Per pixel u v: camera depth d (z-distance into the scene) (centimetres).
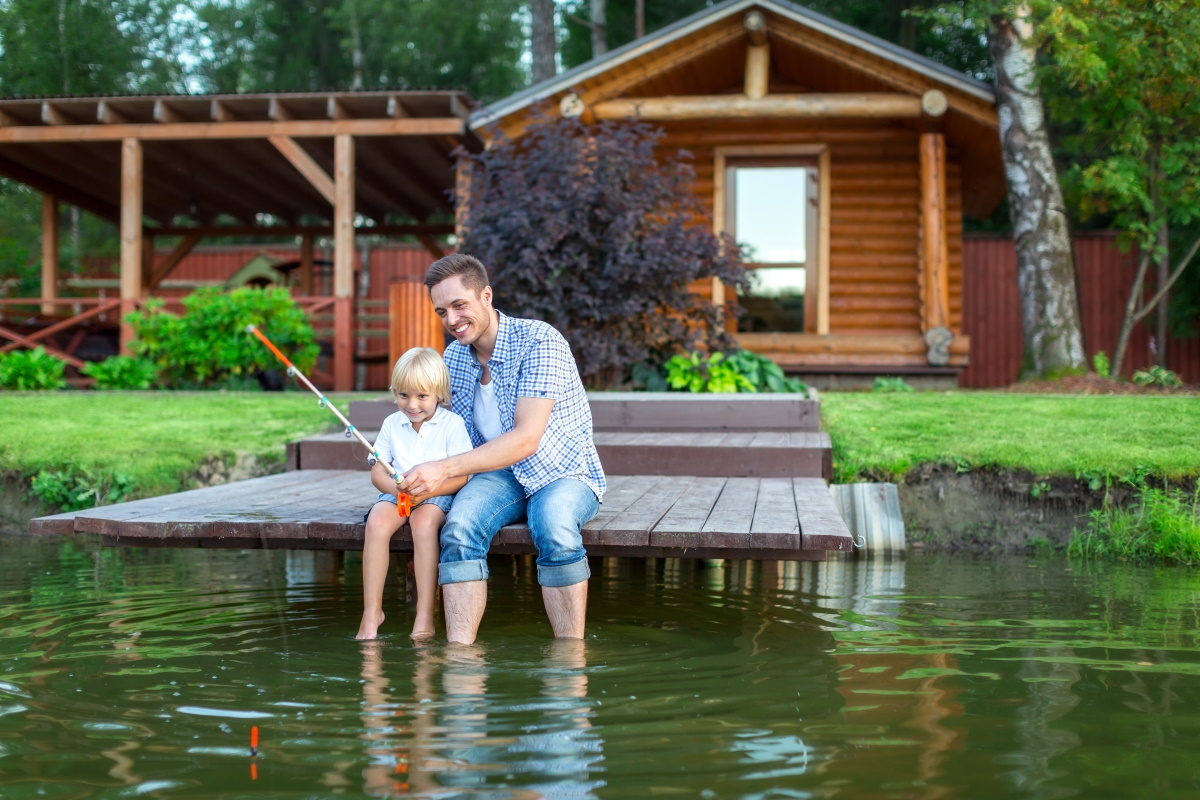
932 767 245
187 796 227
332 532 417
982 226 2258
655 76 1206
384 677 326
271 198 1739
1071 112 1199
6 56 2750
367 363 1493
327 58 3100
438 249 1856
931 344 1201
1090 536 619
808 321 1317
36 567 554
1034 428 738
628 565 577
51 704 296
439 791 229
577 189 891
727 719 282
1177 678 325
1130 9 1106
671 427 745
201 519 425
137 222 1283
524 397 393
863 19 2289
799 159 1308
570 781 235
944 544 643
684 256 911
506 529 400
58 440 757
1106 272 1778
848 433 738
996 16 1144
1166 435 705
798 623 414
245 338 1137
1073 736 268
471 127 1190
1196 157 1149
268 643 376
